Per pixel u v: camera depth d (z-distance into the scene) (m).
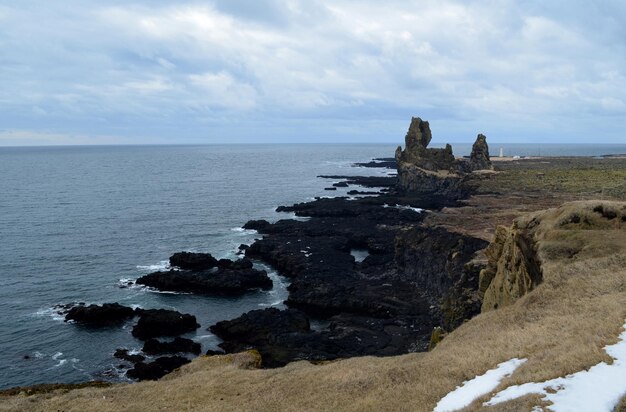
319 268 73.56
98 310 56.91
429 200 129.75
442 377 20.52
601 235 30.59
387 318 57.34
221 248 90.50
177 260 77.50
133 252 86.81
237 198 155.00
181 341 50.16
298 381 25.12
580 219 32.94
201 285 67.75
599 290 24.08
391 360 26.39
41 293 65.81
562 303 24.25
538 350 19.42
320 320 59.03
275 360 46.16
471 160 167.25
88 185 189.62
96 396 26.45
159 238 97.69
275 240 90.38
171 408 23.53
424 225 76.88
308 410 20.80
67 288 67.88
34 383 43.44
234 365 31.34
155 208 134.00
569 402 14.03
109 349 50.31
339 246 87.81
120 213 125.19
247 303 63.69
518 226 36.41
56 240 94.31
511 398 15.52
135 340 52.59
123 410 23.75
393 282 68.62
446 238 65.00
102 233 101.12
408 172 158.75
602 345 17.50
